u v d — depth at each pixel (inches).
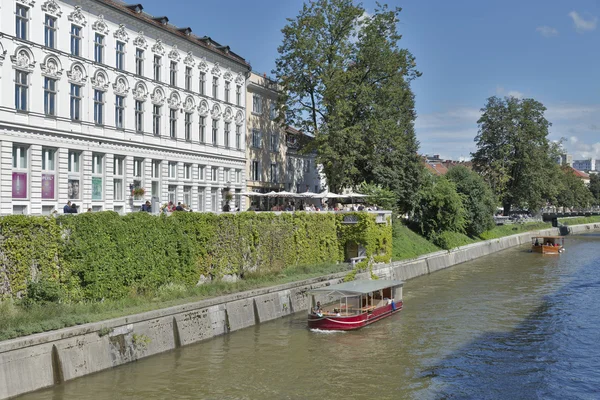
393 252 2213.3
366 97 2219.5
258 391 884.6
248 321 1269.7
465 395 892.6
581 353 1119.0
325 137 2089.1
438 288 1905.8
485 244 3102.9
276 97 2603.3
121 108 1681.8
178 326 1075.3
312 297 1334.9
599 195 6820.9
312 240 1840.6
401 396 883.4
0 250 910.4
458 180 3075.8
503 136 3772.1
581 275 2215.8
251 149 2404.0
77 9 1502.2
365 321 1322.6
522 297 1716.3
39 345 817.5
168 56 1870.1
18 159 1358.3
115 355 941.2
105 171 1611.7
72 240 1021.8
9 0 1310.3
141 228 1171.3
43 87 1409.9
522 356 1098.7
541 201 3981.3
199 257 1338.6
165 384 892.0
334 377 960.3
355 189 2511.1
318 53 2186.3
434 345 1168.8
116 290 1095.0
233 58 2217.0
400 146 2362.2
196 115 2012.8
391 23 2322.8
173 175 1905.8
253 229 1550.2
